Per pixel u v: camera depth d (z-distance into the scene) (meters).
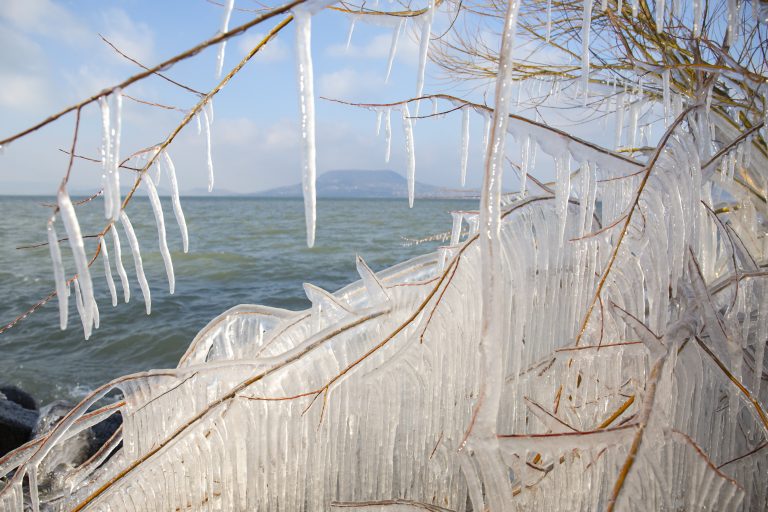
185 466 1.96
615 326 2.14
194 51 1.16
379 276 2.68
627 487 1.34
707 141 2.21
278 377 2.06
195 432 1.95
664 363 1.66
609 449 1.77
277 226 28.59
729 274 2.20
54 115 1.17
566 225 2.15
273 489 2.04
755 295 2.29
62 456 3.42
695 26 1.83
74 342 7.30
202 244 19.09
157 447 1.94
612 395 2.09
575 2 2.73
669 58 2.61
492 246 1.27
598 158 1.91
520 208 2.11
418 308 2.03
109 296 10.05
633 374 2.13
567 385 2.13
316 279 11.93
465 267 2.04
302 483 2.06
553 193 2.23
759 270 2.21
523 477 1.77
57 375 6.22
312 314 2.44
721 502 1.68
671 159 1.97
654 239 2.01
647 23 2.53
